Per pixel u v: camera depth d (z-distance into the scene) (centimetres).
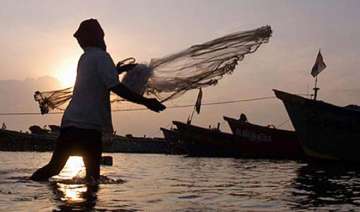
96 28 769
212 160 2897
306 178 1141
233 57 774
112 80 733
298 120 2328
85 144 740
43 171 755
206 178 1072
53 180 768
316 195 700
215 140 3722
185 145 3919
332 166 2055
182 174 1236
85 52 761
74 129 736
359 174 1367
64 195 582
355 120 2161
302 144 2347
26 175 857
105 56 748
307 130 2300
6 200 529
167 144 5122
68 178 803
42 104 848
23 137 4628
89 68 742
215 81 787
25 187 662
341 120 2198
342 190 801
